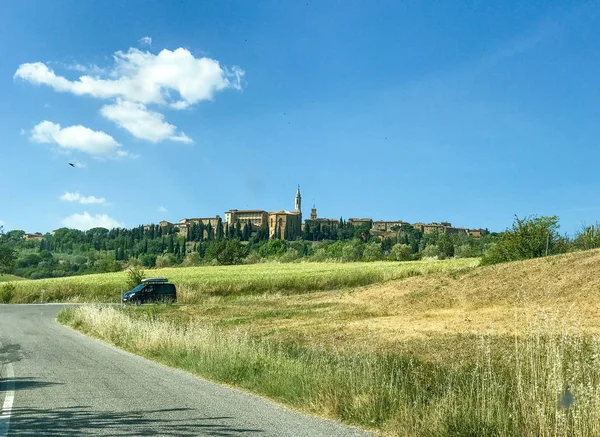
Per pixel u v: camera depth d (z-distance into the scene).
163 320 21.00
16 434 6.50
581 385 6.25
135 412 7.73
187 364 12.14
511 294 25.86
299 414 7.75
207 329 15.16
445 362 11.92
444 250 109.44
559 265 28.41
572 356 7.78
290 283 51.72
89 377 10.91
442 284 32.19
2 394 9.12
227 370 10.60
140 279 51.31
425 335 17.28
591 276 24.67
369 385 8.23
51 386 9.88
